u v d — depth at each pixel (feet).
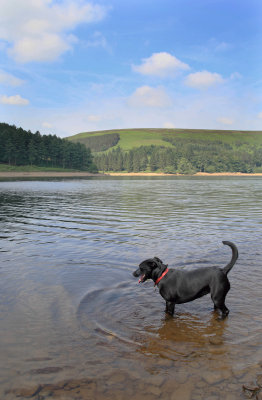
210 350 7.12
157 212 29.63
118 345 7.32
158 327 8.21
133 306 9.45
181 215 27.58
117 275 12.00
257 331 7.95
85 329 8.00
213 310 9.34
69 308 9.16
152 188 77.00
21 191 60.85
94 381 6.08
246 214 28.12
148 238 18.07
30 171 240.73
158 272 9.26
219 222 23.71
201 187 83.56
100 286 10.90
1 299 9.71
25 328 8.01
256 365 6.56
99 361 6.70
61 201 40.57
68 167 315.17
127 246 16.19
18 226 22.16
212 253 14.66
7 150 250.16
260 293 10.17
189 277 8.89
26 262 13.48
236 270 12.28
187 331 8.00
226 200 42.63
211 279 8.77
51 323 8.29
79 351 7.05
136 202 39.58
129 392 5.80
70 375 6.25
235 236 18.47
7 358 6.78
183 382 6.07
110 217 26.48
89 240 17.65
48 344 7.31
